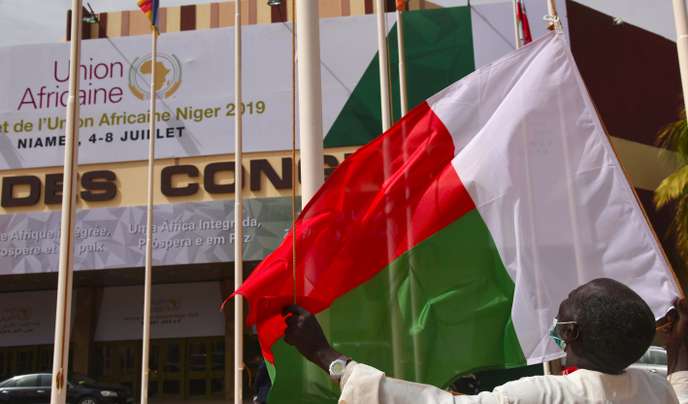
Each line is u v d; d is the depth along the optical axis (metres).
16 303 26.27
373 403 1.97
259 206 21.73
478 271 3.48
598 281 2.11
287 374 3.06
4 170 22.53
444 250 3.51
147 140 22.44
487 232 3.53
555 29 3.84
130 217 21.86
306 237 3.48
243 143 22.17
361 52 22.36
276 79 22.48
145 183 22.20
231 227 21.62
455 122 3.76
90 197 22.12
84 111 22.64
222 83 22.61
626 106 24.25
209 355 26.06
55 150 22.56
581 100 3.66
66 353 7.15
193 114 22.47
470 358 3.35
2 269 21.84
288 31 22.70
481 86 3.83
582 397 1.94
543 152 3.63
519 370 18.22
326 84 22.30
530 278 3.42
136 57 22.86
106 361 26.12
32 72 23.06
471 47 22.19
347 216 3.56
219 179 22.02
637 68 24.77
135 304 25.77
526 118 3.67
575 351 2.05
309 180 7.25
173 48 22.86
